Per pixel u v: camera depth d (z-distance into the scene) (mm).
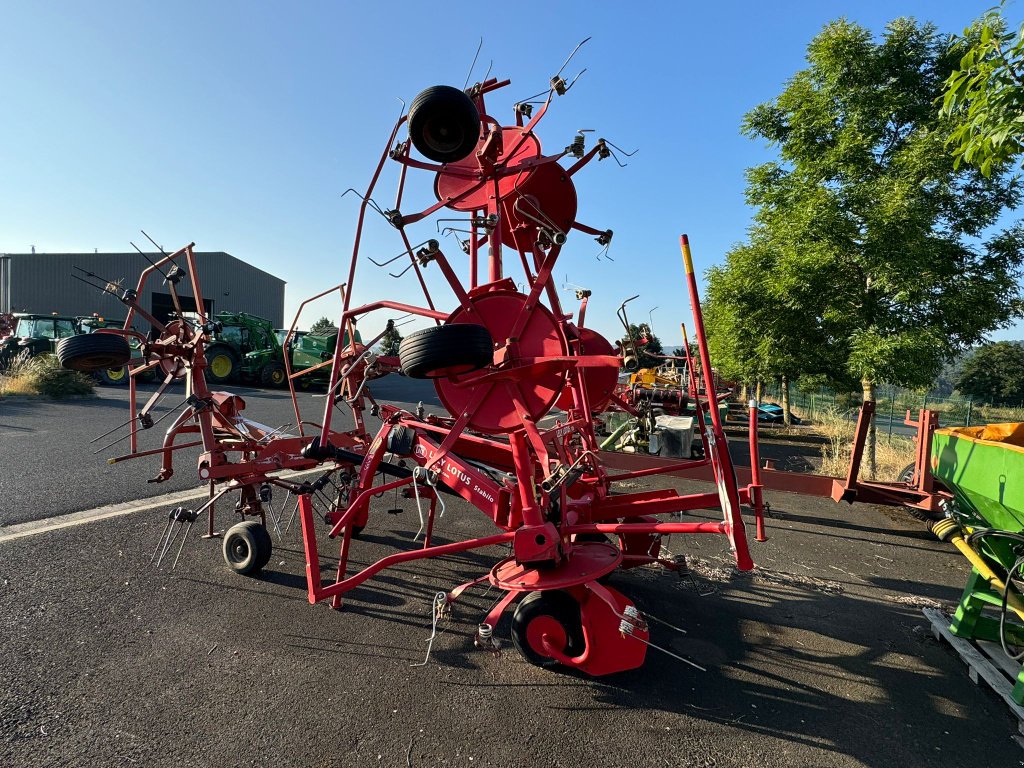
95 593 4199
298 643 3678
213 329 4699
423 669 3436
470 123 3439
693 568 5285
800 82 9328
